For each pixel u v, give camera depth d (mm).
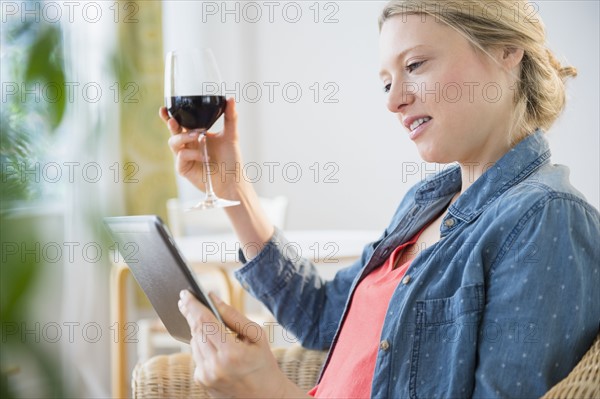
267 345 919
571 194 981
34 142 278
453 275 1019
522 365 905
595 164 2814
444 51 1083
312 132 3607
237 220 1420
